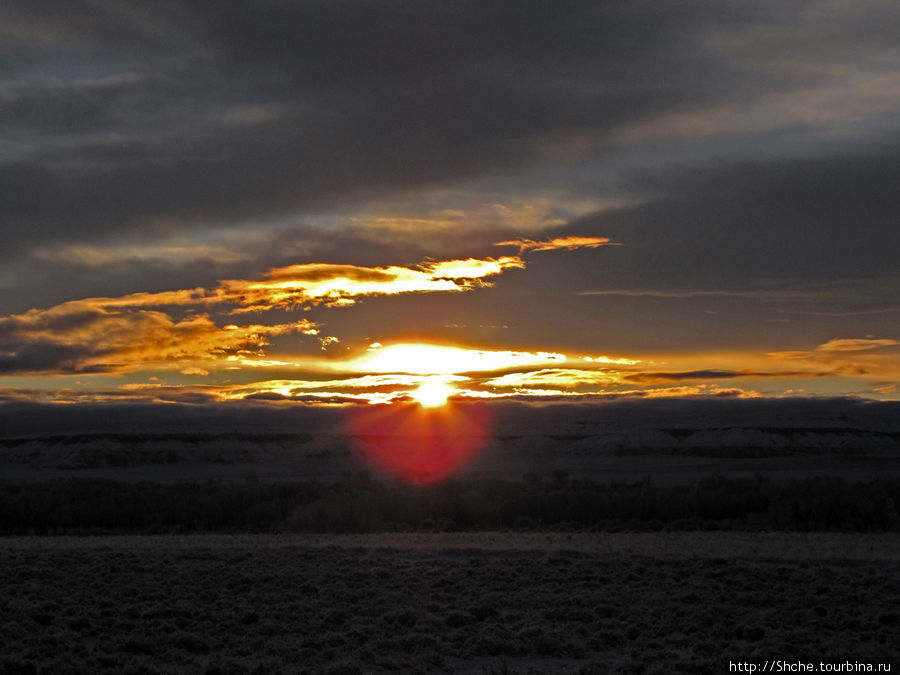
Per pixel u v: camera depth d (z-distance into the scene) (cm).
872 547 5128
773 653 2464
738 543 5503
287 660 2433
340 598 3381
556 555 4672
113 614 3055
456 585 3684
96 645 2562
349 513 8506
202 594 3450
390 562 4391
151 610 3044
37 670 2227
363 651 2502
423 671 2305
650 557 4484
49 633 2716
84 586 3625
